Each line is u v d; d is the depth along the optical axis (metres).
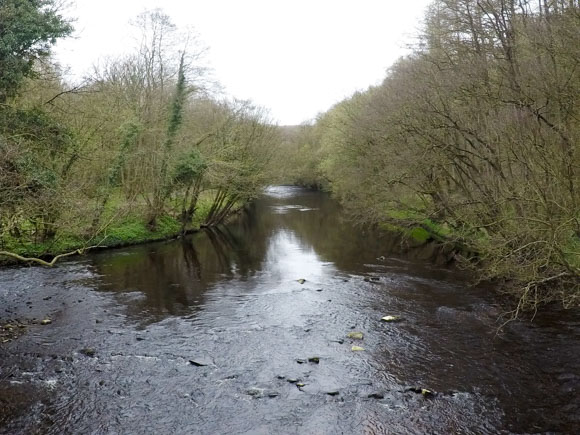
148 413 10.74
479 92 21.16
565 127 16.83
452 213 26.23
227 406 11.06
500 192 20.33
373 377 12.48
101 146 29.92
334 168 50.09
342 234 40.50
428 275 23.75
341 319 17.19
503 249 18.56
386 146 29.98
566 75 17.36
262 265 27.30
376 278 23.25
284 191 97.56
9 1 20.08
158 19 35.94
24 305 18.66
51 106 24.44
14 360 13.53
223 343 14.95
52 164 24.33
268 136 47.44
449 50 25.38
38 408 10.92
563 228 15.45
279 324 16.75
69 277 23.39
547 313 17.08
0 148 17.72
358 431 10.01
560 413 10.54
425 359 13.55
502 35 21.64
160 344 14.85
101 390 11.82
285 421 10.41
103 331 15.95
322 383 12.18
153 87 35.91
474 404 11.02
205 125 41.75
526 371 12.61
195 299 19.92
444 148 23.22
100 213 28.98
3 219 19.55
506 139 19.66
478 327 16.02
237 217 54.31
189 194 44.88
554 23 18.20
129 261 27.84
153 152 34.28
